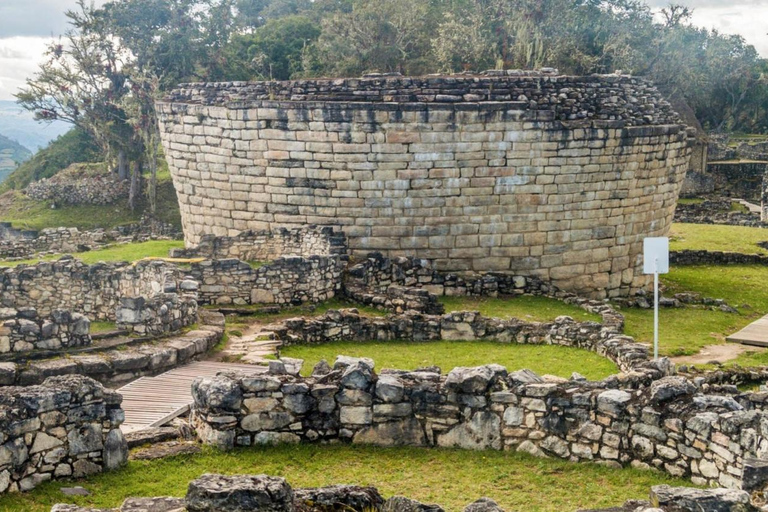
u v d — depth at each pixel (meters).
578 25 71.50
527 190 34.22
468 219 34.28
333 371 16.09
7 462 12.88
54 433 13.48
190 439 15.77
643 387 15.74
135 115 65.25
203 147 36.59
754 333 29.08
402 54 66.19
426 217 34.22
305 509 11.53
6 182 82.75
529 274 34.84
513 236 34.53
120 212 67.25
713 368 24.34
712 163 86.25
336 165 34.19
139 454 14.70
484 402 15.50
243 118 35.09
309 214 34.97
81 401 13.77
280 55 74.19
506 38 61.19
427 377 16.19
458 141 33.53
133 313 22.39
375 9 66.62
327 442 15.65
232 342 23.86
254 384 15.45
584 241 35.34
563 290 34.81
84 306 27.00
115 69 69.81
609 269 36.12
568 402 15.19
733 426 13.62
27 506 12.49
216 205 36.94
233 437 15.34
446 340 25.67
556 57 61.34
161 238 53.22
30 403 13.20
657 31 83.38
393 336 25.69
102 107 69.12
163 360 20.81
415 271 32.91
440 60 61.12
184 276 26.47
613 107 35.16
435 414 15.59
